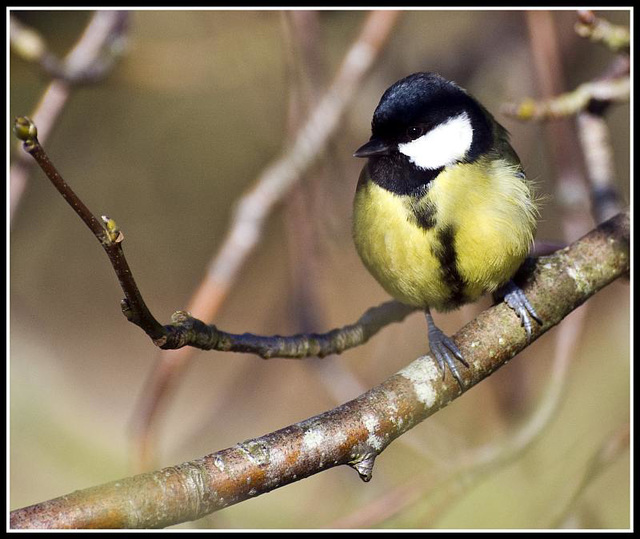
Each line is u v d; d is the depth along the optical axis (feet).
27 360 13.42
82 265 13.96
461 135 12.81
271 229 13.62
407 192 12.80
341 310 13.39
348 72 13.12
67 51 13.34
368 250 12.83
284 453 12.55
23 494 13.28
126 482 12.51
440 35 13.44
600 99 12.91
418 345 13.37
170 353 13.01
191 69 13.35
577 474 13.15
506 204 12.78
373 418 12.59
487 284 12.80
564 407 13.29
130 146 13.76
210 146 13.65
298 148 13.12
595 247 12.75
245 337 12.66
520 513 13.17
